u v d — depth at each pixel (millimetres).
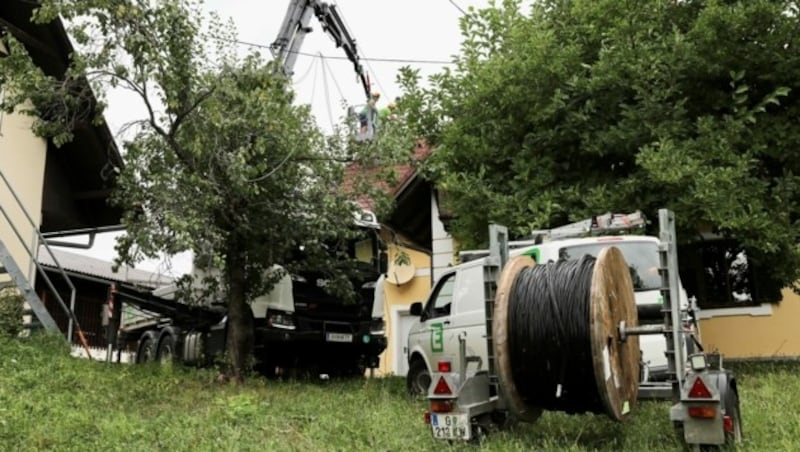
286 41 17375
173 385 9727
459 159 12875
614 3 12008
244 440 6477
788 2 10875
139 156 10383
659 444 6023
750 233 10609
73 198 17656
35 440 5996
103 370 10188
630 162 11953
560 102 11445
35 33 14477
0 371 8641
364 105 12125
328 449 6293
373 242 13258
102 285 25375
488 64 12523
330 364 13531
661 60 10992
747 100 11516
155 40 9344
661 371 7492
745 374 10828
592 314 5516
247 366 11039
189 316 14227
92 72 9297
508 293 6082
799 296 14023
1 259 11438
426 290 19062
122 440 6297
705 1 11539
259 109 10047
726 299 14422
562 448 5969
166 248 10094
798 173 11422
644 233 10305
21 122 14445
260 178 10227
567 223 11969
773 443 5844
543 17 13141
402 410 8547
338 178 11383
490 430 6562
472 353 9125
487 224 12383
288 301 12117
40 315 11484
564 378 5727
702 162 10367
